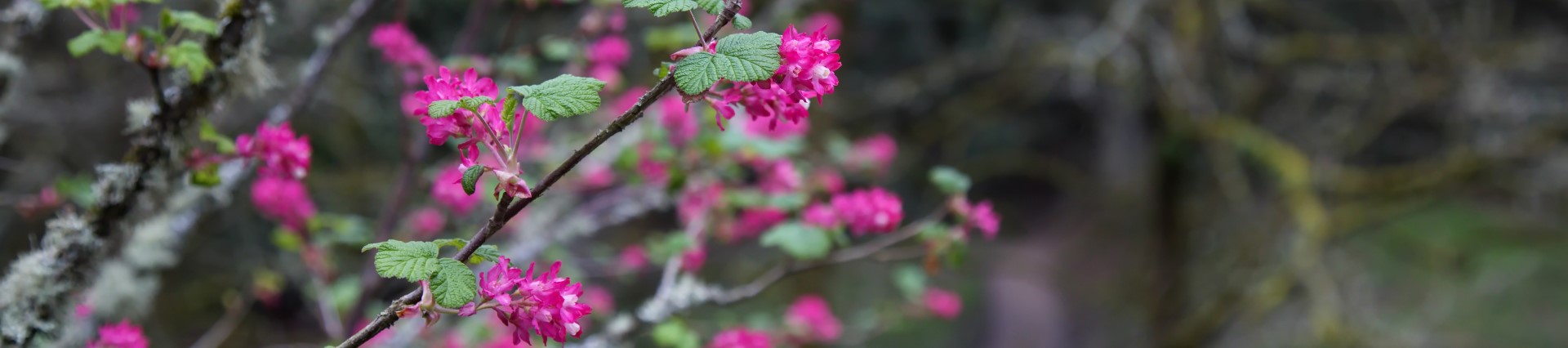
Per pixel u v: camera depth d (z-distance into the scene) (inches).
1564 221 325.7
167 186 76.3
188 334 223.1
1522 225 334.6
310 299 162.6
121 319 104.0
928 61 386.3
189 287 223.9
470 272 48.5
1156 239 325.4
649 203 139.1
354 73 209.5
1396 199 286.0
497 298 49.3
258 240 224.8
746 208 130.3
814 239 97.2
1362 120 321.1
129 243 100.6
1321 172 286.2
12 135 175.2
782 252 251.8
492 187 112.0
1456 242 326.6
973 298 406.9
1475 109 274.7
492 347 127.7
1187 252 315.9
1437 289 310.5
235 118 189.6
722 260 236.7
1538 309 320.8
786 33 47.8
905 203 418.6
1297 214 257.3
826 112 269.4
